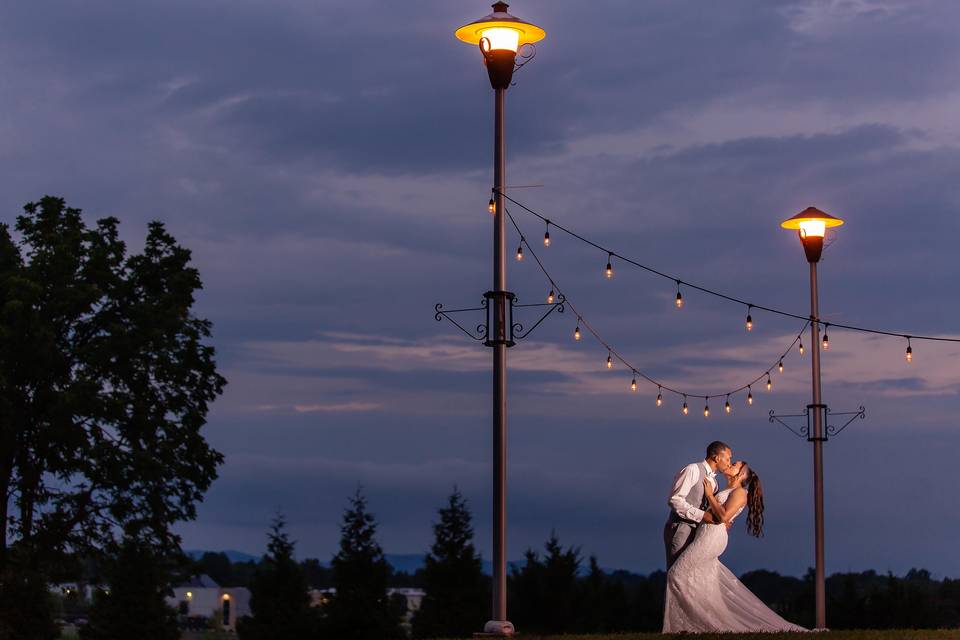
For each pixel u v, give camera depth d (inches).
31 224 1673.2
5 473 1537.9
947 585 1699.1
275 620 2048.5
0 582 1521.9
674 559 609.0
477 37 692.1
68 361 1609.3
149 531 1610.5
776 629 599.2
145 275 1717.5
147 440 1611.7
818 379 1006.4
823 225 1019.9
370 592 2033.7
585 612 2034.9
